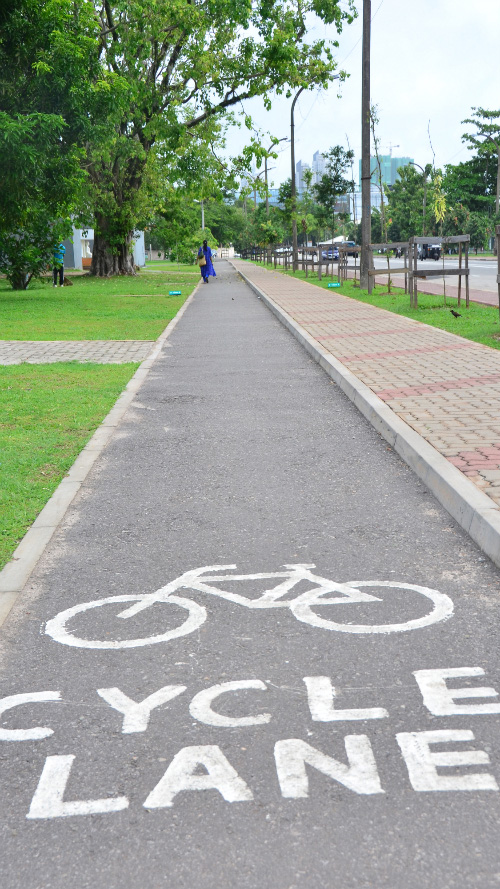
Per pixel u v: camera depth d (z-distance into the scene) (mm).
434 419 7492
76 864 2318
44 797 2602
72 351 13609
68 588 4309
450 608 3939
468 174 78625
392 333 14555
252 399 9422
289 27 34812
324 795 2561
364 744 2818
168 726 2979
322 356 11852
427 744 2807
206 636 3715
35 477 6266
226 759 2760
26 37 22047
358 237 89438
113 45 33656
